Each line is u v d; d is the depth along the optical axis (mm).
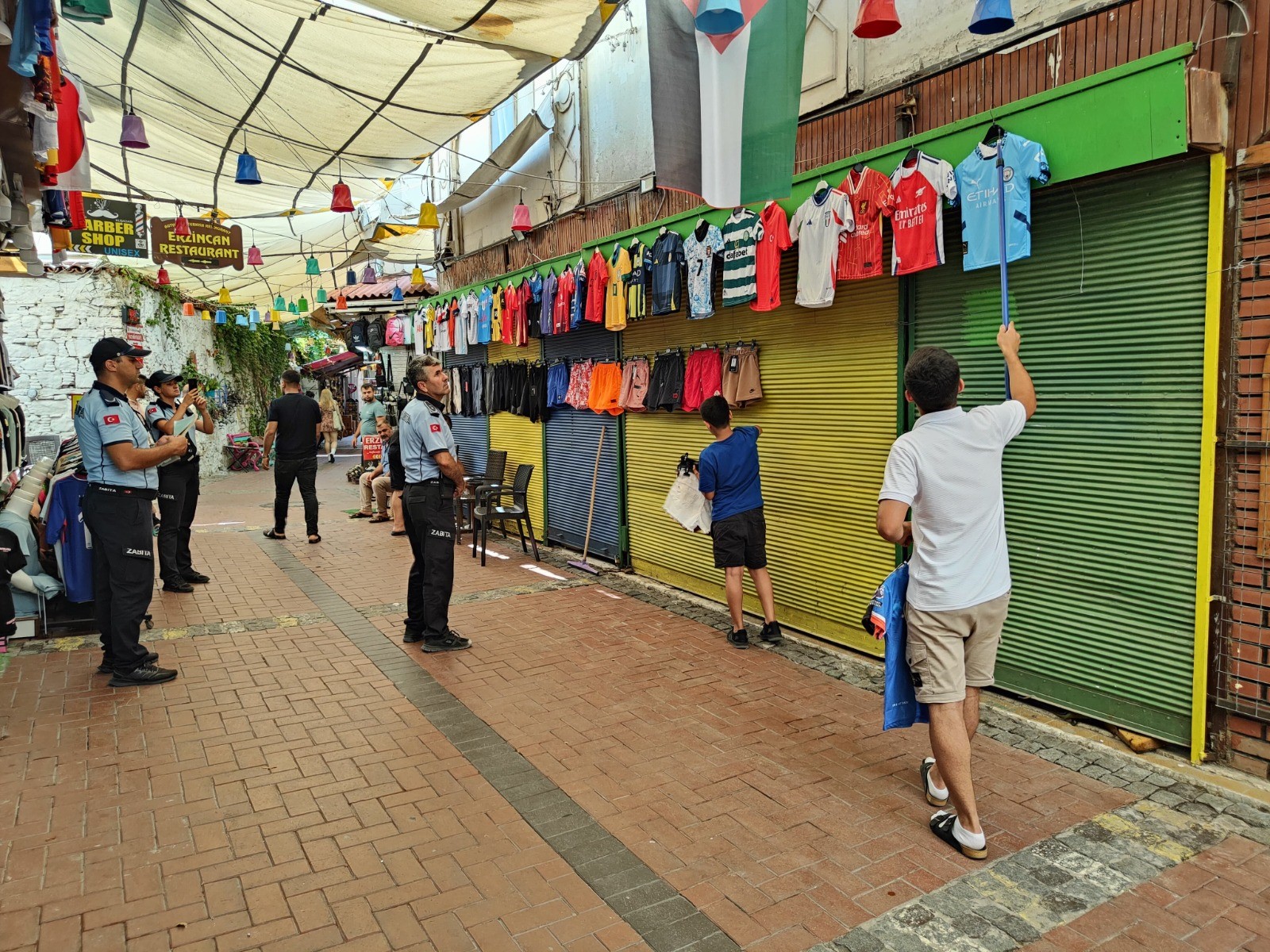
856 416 5582
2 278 13258
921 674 3273
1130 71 3684
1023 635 4633
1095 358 4172
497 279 10109
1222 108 3574
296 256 14242
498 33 5668
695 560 7418
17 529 6090
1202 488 3777
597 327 8602
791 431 6164
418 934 2789
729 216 6211
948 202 4531
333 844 3355
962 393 4840
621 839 3385
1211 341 3707
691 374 7047
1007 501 4645
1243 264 3619
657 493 7898
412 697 4988
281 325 28141
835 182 5199
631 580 8078
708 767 4027
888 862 3201
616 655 5750
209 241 10750
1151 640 4039
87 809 3643
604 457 8688
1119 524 4129
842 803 3668
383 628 6516
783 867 3176
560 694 5020
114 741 4359
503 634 6289
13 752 4215
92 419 4969
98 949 2709
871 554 5566
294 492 16078
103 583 5168
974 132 4383
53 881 3092
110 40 5895
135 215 10102
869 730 4457
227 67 6297
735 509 5801
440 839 3398
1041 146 4047
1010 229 4184
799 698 4926
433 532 5805
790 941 2742
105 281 13648
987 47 4547
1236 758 3809
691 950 2697
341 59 6125
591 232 8758
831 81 5574
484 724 4590
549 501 9891
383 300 17203
